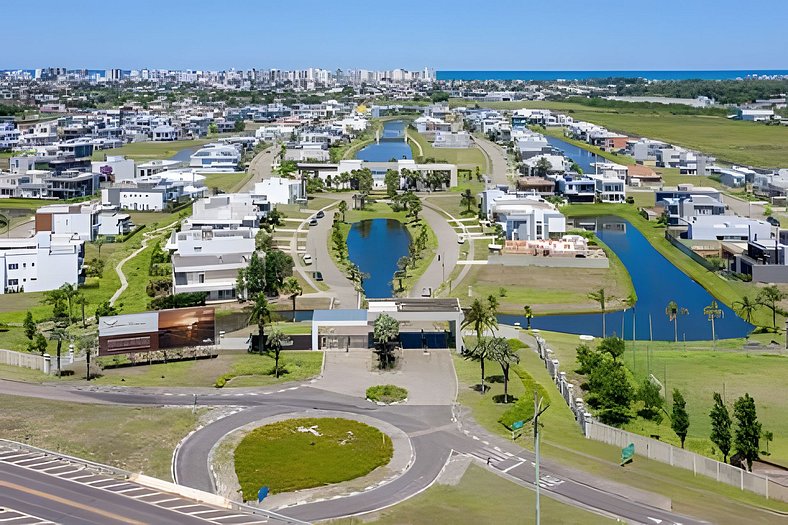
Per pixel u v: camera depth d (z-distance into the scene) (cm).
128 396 17325
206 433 15238
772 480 12700
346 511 12106
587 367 18725
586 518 11781
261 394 17512
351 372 19075
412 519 11825
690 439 15125
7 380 18362
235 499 12475
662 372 19100
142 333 19775
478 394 17588
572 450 14550
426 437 15112
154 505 12069
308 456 14138
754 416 13475
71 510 11819
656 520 11694
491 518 11819
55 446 14450
